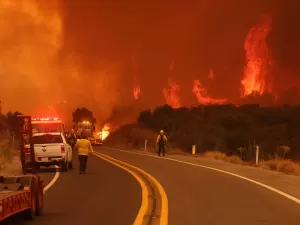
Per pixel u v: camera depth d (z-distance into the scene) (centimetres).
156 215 1159
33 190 1124
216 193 1591
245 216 1145
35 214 1148
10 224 1049
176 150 4897
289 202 1384
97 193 1619
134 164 3016
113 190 1702
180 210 1233
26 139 2680
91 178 2166
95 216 1152
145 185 1848
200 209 1251
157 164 3006
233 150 6144
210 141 6312
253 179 2064
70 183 1956
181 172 2425
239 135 6500
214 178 2111
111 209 1262
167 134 7038
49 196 1548
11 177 1138
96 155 4075
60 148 2578
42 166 2862
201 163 3084
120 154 4253
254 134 6544
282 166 2689
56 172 2539
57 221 1087
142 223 1044
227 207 1286
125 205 1335
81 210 1248
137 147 5891
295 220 1097
